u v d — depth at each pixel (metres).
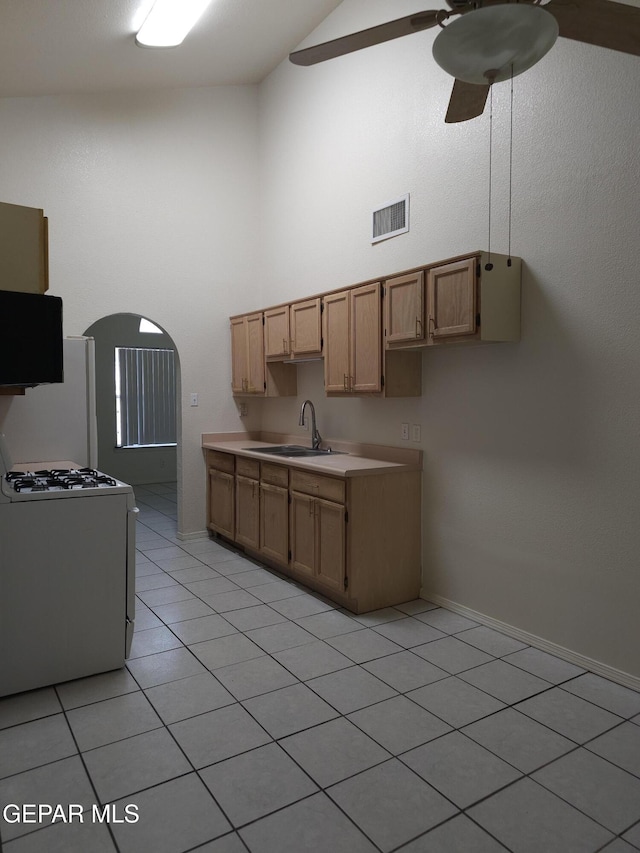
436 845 1.60
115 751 2.02
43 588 2.46
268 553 4.04
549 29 1.40
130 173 4.56
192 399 4.91
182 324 4.82
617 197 2.42
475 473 3.11
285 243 4.76
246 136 5.06
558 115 2.64
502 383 2.94
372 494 3.29
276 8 3.84
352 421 4.03
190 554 4.50
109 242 4.48
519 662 2.67
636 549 2.40
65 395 3.81
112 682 2.52
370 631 3.03
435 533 3.39
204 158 4.87
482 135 3.02
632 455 2.40
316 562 3.52
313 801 1.77
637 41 1.67
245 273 5.09
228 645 2.87
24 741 2.08
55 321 2.60
